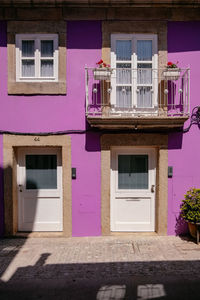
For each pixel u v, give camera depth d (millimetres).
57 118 4574
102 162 4582
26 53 4645
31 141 4570
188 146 4609
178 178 4613
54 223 4816
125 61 4594
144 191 4812
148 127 4402
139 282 3082
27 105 4559
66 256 3811
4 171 4574
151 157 4812
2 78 4543
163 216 4613
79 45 4559
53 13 4500
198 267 3436
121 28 4508
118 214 4820
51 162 4816
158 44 4535
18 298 2799
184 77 4523
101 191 4598
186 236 4598
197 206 4121
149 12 4504
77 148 4590
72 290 2930
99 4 4418
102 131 4570
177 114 4582
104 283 3066
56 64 4613
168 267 3438
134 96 4582
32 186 4824
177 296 2811
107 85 4539
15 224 4723
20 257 3785
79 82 4574
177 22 4555
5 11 4484
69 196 4605
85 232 4629
